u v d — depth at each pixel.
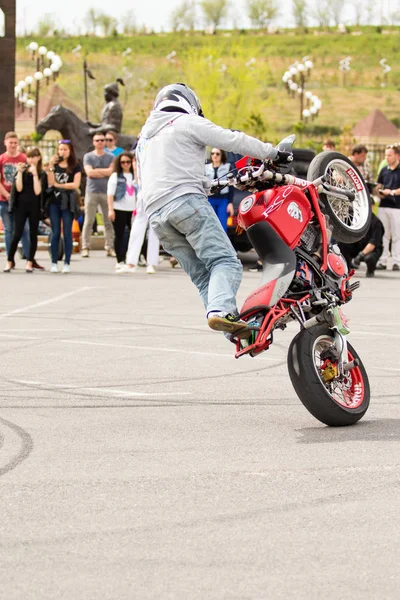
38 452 6.95
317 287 7.79
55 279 19.48
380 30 162.25
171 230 7.79
